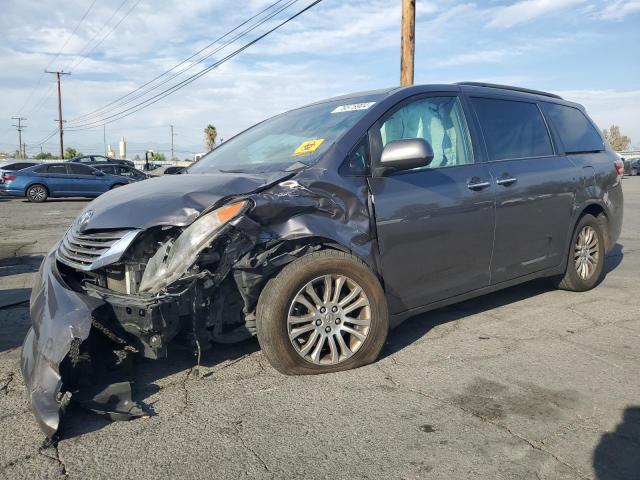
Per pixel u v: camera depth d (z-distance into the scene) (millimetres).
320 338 3512
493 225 4344
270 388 3377
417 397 3264
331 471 2539
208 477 2498
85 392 3074
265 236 3281
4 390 3410
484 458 2635
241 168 4023
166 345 3145
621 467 2562
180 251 3045
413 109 4160
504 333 4406
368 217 3643
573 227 5270
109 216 3289
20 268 7434
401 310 3895
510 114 4871
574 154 5410
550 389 3375
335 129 3924
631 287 5910
